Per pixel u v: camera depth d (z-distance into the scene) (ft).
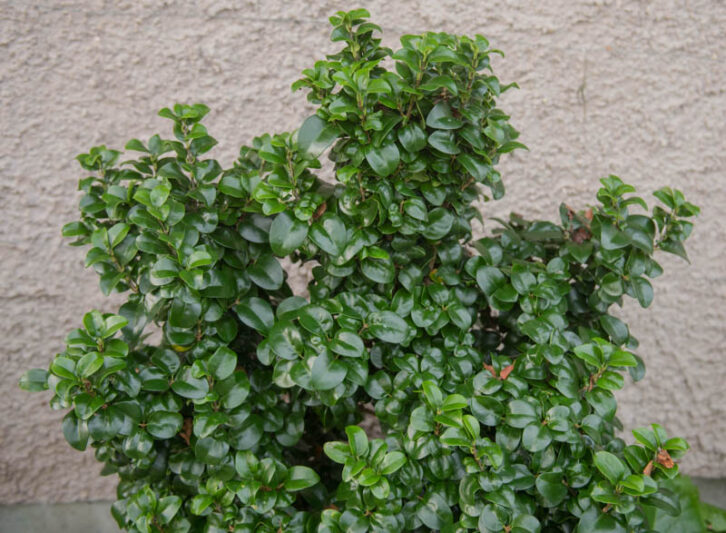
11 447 6.75
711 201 6.63
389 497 3.85
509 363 4.29
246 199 4.25
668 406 7.18
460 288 4.63
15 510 6.97
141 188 4.03
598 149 6.46
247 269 4.33
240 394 3.99
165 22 5.80
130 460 4.30
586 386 4.08
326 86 3.92
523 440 3.76
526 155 6.44
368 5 5.92
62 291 6.36
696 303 6.84
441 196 4.25
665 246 4.55
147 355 4.38
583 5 6.04
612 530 3.57
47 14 5.63
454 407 3.81
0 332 6.35
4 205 6.05
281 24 5.93
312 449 5.32
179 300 3.85
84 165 4.52
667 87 6.31
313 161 4.10
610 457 3.64
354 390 4.13
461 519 3.77
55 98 5.88
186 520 4.15
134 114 6.04
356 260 4.27
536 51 6.16
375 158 3.86
